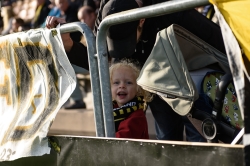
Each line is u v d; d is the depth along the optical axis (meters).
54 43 2.73
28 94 2.95
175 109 2.62
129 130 3.14
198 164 2.04
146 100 3.29
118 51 2.95
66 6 7.05
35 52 2.88
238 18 1.96
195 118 2.74
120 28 2.86
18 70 3.03
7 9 9.09
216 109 2.55
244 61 1.94
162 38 2.63
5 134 2.96
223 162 1.96
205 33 3.05
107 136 2.61
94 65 2.65
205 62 2.98
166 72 2.60
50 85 2.79
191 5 2.13
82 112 7.20
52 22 2.94
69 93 2.64
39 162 2.76
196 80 2.91
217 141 2.56
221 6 2.02
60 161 2.63
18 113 2.96
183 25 3.03
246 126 1.85
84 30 2.65
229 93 2.75
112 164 2.37
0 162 2.98
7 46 3.10
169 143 2.14
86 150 2.49
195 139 3.49
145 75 2.66
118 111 3.22
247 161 1.84
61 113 7.50
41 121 2.72
